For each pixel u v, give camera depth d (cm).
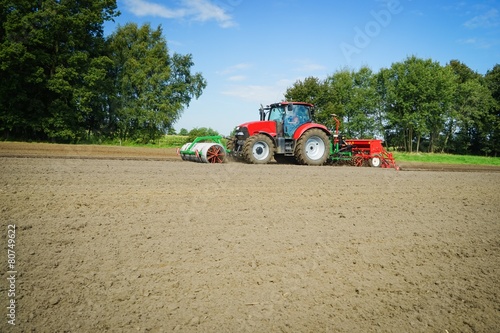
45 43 2966
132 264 380
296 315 299
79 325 274
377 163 1611
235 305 310
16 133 3155
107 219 532
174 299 316
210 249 431
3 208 559
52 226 488
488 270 409
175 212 589
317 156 1570
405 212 675
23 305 296
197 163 1373
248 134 1498
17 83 2880
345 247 463
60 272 355
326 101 3366
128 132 3891
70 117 3136
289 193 794
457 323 298
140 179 896
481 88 5150
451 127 5244
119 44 3906
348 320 296
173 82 4056
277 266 392
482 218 657
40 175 901
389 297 338
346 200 754
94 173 978
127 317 286
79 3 3262
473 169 1866
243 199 710
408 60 4512
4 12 2861
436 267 413
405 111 4372
